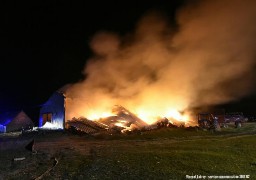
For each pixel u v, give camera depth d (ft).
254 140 74.33
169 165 48.29
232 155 55.42
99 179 41.55
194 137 85.15
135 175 42.73
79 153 63.62
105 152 63.67
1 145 79.05
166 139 82.99
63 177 43.32
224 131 97.25
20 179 43.45
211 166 46.68
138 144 74.84
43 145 77.30
